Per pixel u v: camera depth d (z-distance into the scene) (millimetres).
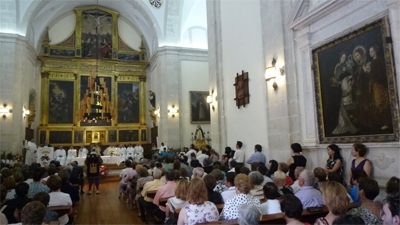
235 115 8805
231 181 4555
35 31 17594
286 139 6391
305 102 6004
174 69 16531
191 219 3152
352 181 4465
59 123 18594
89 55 19703
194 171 5074
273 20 6902
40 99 18344
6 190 4547
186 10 16516
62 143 18328
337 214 2469
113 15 20297
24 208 2662
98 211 7324
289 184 4754
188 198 3311
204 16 17031
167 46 16500
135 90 20375
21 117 14156
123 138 19484
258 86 7645
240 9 8602
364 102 4664
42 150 14883
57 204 4430
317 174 3951
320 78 5629
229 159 7719
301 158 5414
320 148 5598
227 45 9336
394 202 2898
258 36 7668
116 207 7797
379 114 4398
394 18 4172
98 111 17250
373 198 3125
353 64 4875
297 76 6238
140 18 18953
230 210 3375
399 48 4094
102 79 19719
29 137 16094
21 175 5617
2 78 13453
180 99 16531
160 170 6152
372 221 2801
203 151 10594
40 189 4625
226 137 9305
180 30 16828
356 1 4832
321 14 5516
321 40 5617
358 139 4754
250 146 7949
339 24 5207
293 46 6340
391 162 4199
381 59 4367
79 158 15508
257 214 2656
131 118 20047
